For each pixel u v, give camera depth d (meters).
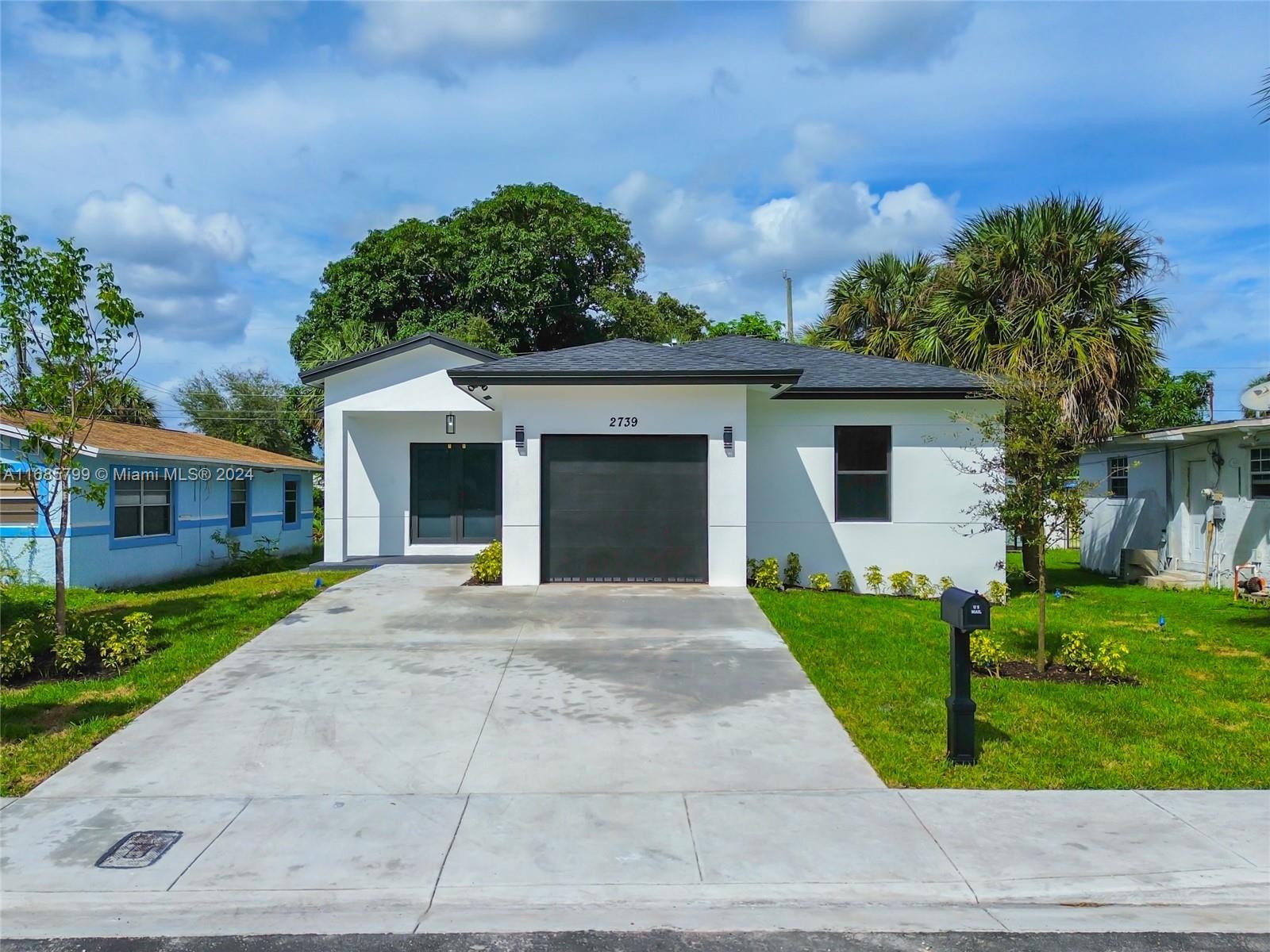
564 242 28.44
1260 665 8.96
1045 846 4.75
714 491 12.30
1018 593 15.82
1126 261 16.36
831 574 14.13
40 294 8.17
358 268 28.19
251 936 3.95
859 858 4.61
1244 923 4.09
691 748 6.18
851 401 14.11
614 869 4.48
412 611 10.52
